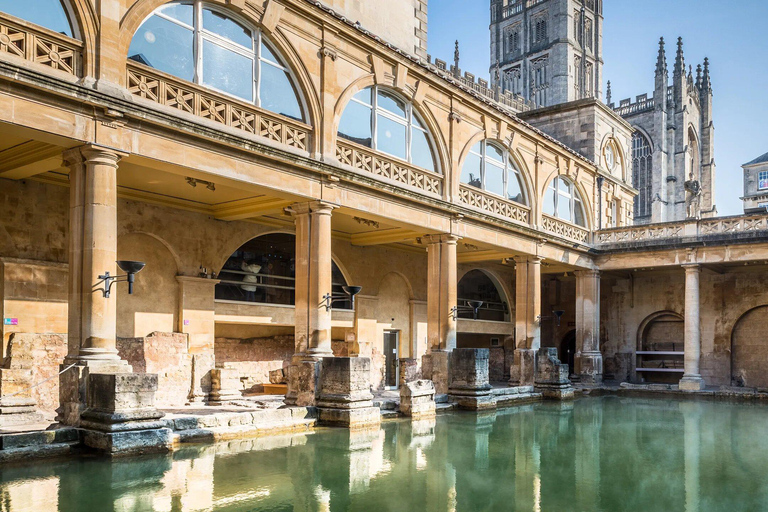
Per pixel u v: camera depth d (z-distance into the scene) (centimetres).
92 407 1172
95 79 1236
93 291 1207
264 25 1606
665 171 7781
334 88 1773
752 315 3138
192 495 901
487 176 2467
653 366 3412
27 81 1122
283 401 1780
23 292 1518
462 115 2306
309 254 1717
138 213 1775
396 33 2380
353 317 2472
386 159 1961
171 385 1786
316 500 909
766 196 7494
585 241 3108
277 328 2381
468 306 3125
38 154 1345
